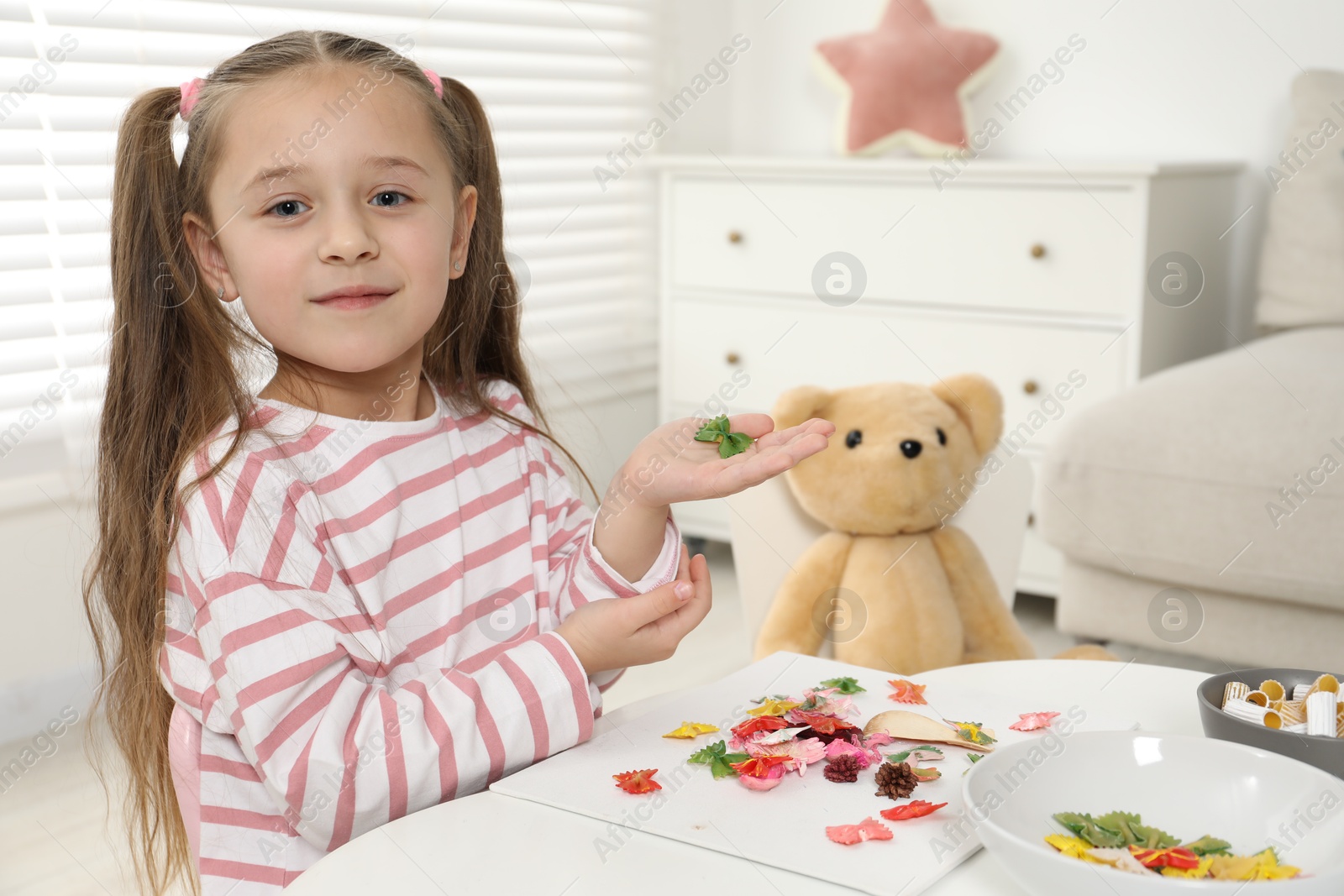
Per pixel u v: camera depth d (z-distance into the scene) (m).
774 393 2.66
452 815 0.67
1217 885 0.50
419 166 0.81
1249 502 1.86
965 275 2.38
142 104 0.85
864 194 2.47
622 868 0.61
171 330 0.85
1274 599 1.89
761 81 3.15
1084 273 2.24
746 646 2.33
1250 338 2.55
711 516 2.80
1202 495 1.90
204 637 0.73
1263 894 0.50
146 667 0.83
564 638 0.79
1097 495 2.00
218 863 0.75
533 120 2.68
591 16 2.77
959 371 2.42
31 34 1.89
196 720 0.77
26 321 1.96
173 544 0.77
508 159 2.63
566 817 0.67
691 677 2.18
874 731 0.75
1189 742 0.64
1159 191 2.18
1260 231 2.51
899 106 2.62
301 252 0.77
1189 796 0.63
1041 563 2.36
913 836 0.63
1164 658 2.10
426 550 0.85
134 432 0.85
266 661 0.71
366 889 0.60
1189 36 2.53
